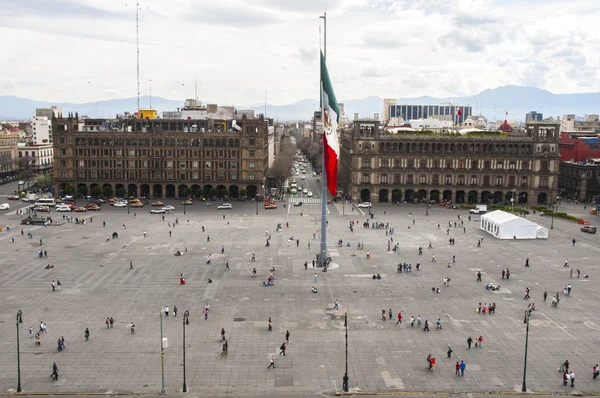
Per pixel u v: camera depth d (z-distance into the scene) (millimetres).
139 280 108312
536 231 150750
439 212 197875
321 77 111062
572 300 98500
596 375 68562
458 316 89875
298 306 93812
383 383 67062
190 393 64188
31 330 79625
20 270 114562
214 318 87875
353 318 88375
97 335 80562
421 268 119125
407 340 80000
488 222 159125
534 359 74062
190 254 129875
